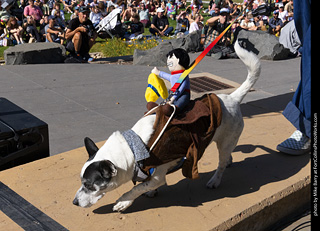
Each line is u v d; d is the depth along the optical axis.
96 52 14.32
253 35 12.53
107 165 3.19
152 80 3.79
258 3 20.91
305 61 4.64
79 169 4.46
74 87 9.07
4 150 4.62
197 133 3.55
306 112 4.75
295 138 4.97
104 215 3.65
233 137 3.93
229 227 3.60
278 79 10.21
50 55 11.22
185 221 3.58
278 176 4.44
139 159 3.34
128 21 17.33
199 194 4.05
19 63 10.73
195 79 9.50
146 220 3.59
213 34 12.75
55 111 7.55
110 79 9.85
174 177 4.38
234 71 10.84
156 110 3.54
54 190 4.03
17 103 7.84
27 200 3.84
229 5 20.72
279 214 4.20
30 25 15.12
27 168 4.45
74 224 3.51
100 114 7.50
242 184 4.25
